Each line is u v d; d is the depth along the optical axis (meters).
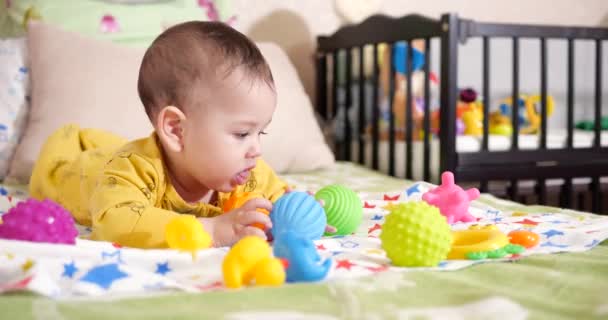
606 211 2.77
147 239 0.89
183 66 0.98
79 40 1.76
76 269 0.72
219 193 1.15
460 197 1.09
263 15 2.49
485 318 0.57
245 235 0.86
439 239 0.79
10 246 0.74
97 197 0.96
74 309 0.57
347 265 0.78
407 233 0.79
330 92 2.55
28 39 1.78
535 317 0.57
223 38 0.99
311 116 2.01
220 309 0.58
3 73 1.72
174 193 1.05
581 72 3.07
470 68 2.82
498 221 1.12
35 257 0.74
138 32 1.96
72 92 1.66
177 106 0.99
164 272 0.76
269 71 1.01
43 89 1.67
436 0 2.74
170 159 1.04
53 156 1.29
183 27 1.02
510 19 2.90
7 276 0.69
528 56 2.96
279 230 0.86
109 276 0.69
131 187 0.97
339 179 1.76
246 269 0.70
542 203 2.07
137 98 1.70
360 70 2.29
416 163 2.08
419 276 0.71
